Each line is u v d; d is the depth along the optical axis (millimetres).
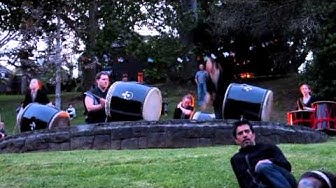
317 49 20172
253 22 23094
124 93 10586
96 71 25484
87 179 7125
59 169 7641
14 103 28531
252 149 5941
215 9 24672
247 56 27109
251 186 5719
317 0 20859
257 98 11086
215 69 12000
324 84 20000
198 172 7309
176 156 8297
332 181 3758
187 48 25891
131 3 24922
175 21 25438
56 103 21766
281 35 24516
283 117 19938
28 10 23516
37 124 11016
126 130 10070
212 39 26344
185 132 10094
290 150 8719
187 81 26797
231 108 11133
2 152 10344
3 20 23594
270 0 22234
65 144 10164
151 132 10070
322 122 13797
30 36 23391
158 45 25203
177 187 6727
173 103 23219
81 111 22891
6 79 37438
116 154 8797
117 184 6852
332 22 20297
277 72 27891
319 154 8352
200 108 18469
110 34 24453
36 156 8891
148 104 10594
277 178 5516
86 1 24297
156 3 25422
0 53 23297
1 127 13586
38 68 22953
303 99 14219
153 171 7395
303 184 3768
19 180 7160
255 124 10391
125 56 25406
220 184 6801
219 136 10172
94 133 10133
